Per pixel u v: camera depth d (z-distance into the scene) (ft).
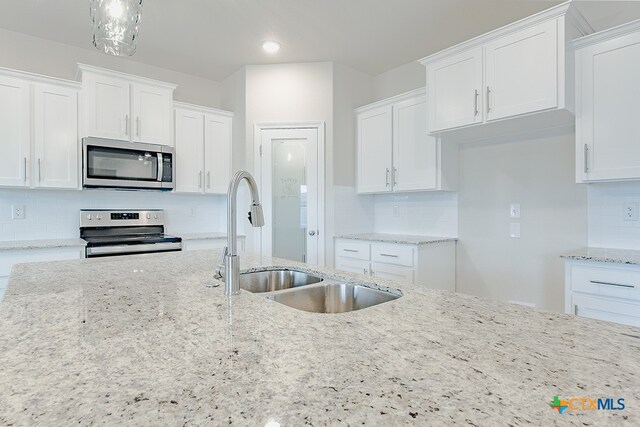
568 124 8.46
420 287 4.09
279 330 2.62
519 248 9.47
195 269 5.08
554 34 7.09
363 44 10.71
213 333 2.55
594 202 8.16
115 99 10.16
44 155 9.23
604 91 6.95
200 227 13.21
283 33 10.03
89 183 9.65
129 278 4.46
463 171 10.67
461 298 3.58
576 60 7.28
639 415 1.54
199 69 12.52
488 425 1.48
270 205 12.08
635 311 6.11
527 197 9.31
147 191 11.95
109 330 2.61
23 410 1.57
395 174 11.23
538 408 1.60
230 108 13.05
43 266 5.27
